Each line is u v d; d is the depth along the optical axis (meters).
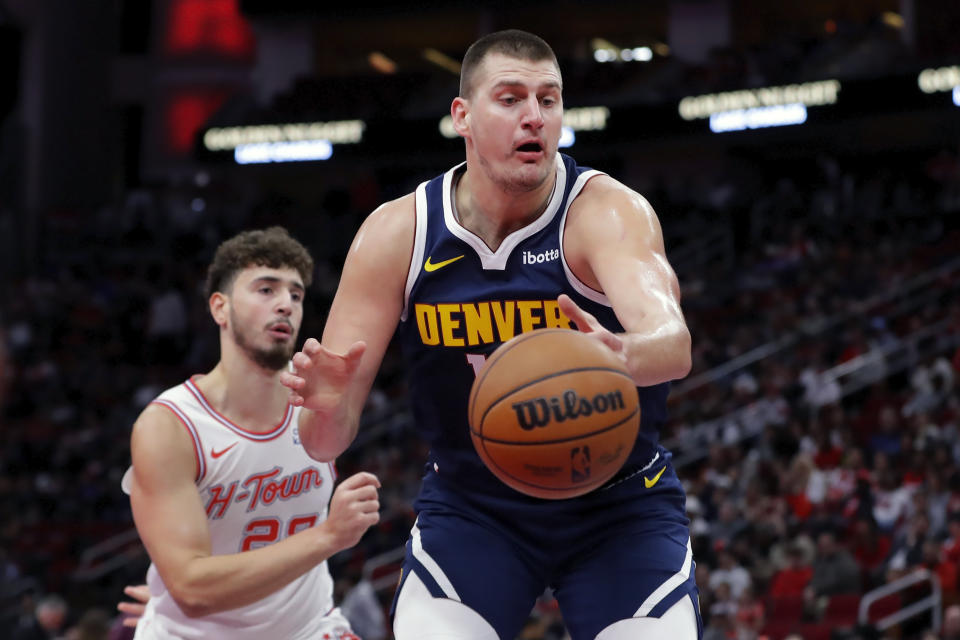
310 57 29.88
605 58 30.05
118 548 16.59
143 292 25.33
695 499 12.85
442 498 3.51
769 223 23.77
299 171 29.47
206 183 30.98
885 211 23.45
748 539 12.07
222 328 4.12
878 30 25.44
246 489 4.07
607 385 2.66
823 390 15.91
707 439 15.52
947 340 17.02
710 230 23.88
